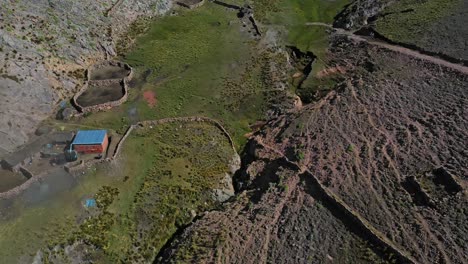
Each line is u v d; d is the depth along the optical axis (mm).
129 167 63156
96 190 59656
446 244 47812
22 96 67062
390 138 60938
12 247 52312
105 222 56688
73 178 60094
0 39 69375
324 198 55250
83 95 73188
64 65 74375
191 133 69625
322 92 77062
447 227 49312
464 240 47812
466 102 63281
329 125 65188
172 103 73875
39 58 71750
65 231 54812
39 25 75312
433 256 47125
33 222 54938
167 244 56906
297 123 67062
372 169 57250
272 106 74500
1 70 67125
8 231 53781
